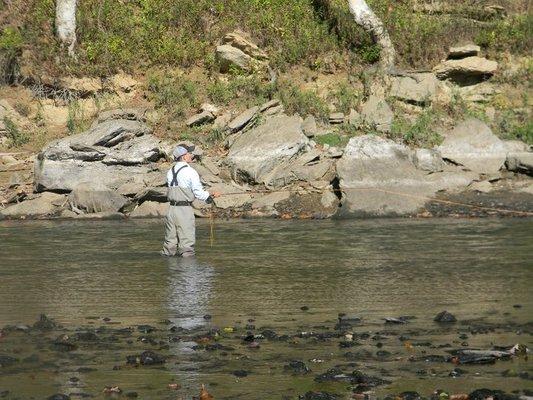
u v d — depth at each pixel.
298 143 46.91
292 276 27.53
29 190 46.03
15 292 25.44
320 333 20.45
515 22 58.69
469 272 27.69
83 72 55.25
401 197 43.03
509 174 46.34
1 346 19.53
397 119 51.53
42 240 35.97
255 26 57.53
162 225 40.41
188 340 19.92
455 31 57.56
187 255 31.64
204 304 23.72
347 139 49.47
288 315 22.42
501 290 24.98
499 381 16.64
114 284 26.53
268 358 18.41
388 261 29.92
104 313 22.81
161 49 56.31
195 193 31.78
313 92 53.44
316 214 42.38
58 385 16.70
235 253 32.19
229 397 15.90
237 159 46.75
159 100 53.62
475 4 60.31
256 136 47.72
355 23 56.62
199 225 40.16
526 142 50.91
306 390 16.23
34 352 19.05
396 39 57.38
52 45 56.28
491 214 41.62
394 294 24.66
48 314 22.73
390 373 17.23
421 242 34.00
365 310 22.81
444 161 46.66
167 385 16.62
